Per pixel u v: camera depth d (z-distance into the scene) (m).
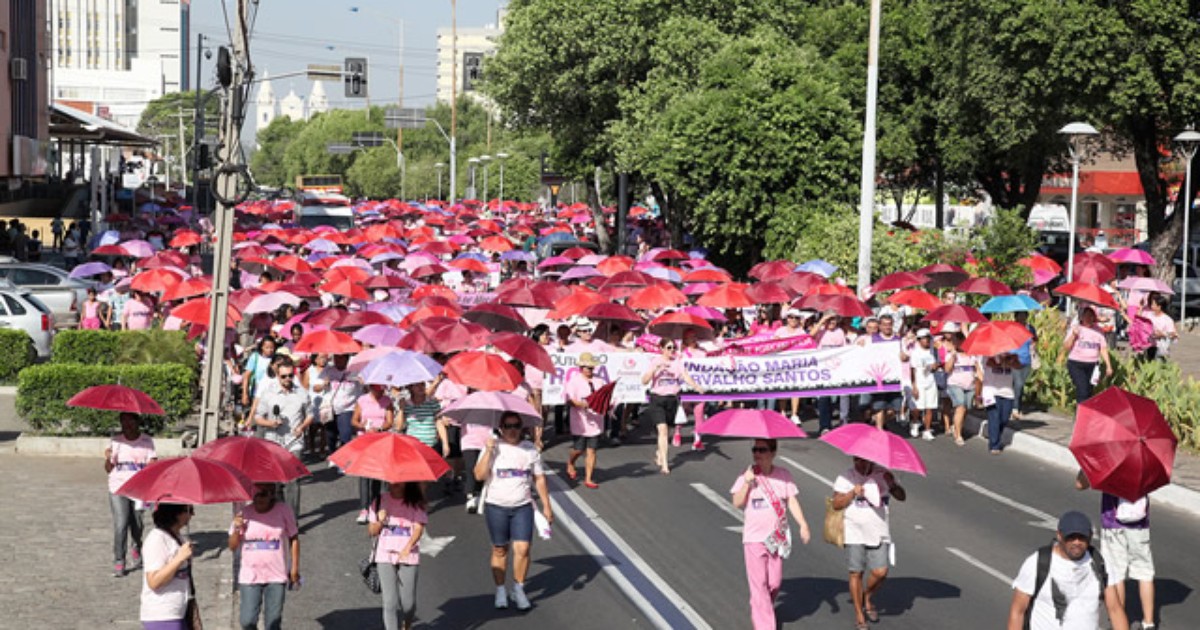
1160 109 46.25
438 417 17.84
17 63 56.19
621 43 58.09
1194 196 53.16
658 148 43.28
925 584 14.40
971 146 54.38
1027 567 10.17
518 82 61.25
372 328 21.34
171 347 25.50
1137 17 44.75
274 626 11.25
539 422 13.99
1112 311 30.02
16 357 28.41
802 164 41.06
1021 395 24.62
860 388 22.80
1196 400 22.53
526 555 13.41
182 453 21.25
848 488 12.49
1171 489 18.75
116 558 14.27
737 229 41.62
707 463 21.36
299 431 17.53
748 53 44.84
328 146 151.38
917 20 57.59
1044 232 56.97
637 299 25.62
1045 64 46.72
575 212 93.56
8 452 21.52
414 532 11.74
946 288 29.23
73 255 54.25
